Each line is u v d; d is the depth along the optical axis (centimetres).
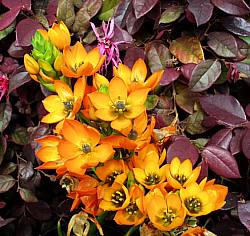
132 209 31
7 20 41
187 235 30
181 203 29
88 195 32
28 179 45
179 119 42
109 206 32
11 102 45
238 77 41
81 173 30
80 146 30
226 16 41
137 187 31
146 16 42
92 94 31
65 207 46
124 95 31
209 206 30
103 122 31
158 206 30
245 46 42
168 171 31
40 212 46
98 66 32
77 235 33
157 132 34
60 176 36
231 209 40
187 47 41
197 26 39
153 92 40
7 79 43
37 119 46
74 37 43
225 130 38
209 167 37
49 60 32
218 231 40
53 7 43
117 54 41
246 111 39
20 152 47
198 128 40
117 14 42
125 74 34
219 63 40
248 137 36
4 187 44
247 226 35
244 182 41
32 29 41
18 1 42
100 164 32
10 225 48
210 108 38
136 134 31
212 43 41
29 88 44
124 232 44
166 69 41
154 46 41
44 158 32
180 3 42
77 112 31
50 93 41
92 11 42
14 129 46
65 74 31
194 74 39
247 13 39
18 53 43
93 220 33
